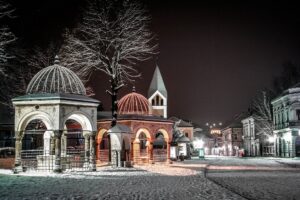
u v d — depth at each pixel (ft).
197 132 524.52
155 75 285.64
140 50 118.62
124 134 106.63
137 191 52.60
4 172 88.79
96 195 47.93
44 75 93.45
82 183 63.26
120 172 91.30
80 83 96.63
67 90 93.04
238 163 161.58
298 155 223.92
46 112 86.89
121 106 145.48
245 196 49.26
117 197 46.24
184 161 187.73
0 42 112.57
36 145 148.05
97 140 133.18
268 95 281.33
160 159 156.56
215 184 63.52
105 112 217.77
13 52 131.13
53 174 82.23
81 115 94.12
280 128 247.70
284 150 242.99
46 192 50.65
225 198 46.39
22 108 88.07
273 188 59.11
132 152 131.03
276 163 160.45
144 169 105.50
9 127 182.09
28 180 68.18
